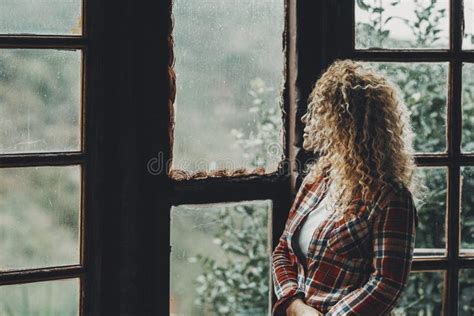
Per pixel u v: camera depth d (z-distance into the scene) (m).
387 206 2.53
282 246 2.89
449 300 3.22
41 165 2.80
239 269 3.28
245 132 3.08
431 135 3.18
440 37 3.16
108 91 2.88
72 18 2.83
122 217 2.88
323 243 2.64
